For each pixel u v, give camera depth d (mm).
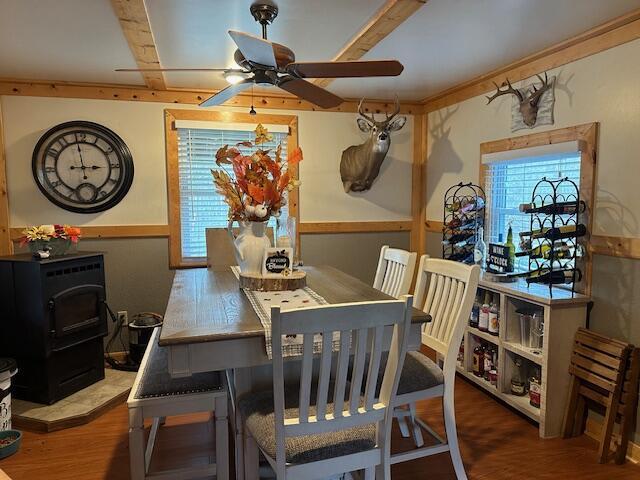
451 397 2035
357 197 4375
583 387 2541
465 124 3814
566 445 2500
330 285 2436
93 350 3207
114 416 2848
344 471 1550
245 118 4020
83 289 3066
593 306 2580
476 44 2760
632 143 2361
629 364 2314
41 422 2656
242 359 1696
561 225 2834
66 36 2605
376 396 1860
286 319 1316
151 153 3842
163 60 3088
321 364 1424
